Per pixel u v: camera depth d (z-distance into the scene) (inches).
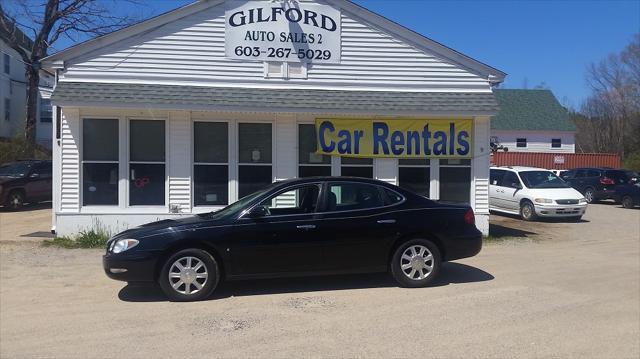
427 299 285.1
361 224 301.1
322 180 307.4
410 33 521.7
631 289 311.9
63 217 480.1
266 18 509.0
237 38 505.0
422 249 310.5
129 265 279.3
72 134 481.4
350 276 340.2
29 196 770.8
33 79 1203.2
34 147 1193.4
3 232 540.7
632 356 205.8
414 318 251.4
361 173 519.8
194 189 498.3
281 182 309.9
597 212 823.7
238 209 296.5
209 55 502.6
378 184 313.6
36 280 335.3
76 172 482.6
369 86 521.0
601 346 216.2
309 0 513.3
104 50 490.6
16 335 231.3
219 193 502.0
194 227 286.5
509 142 1862.7
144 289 312.5
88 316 258.8
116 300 288.2
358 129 515.8
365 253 301.9
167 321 249.8
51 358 204.8
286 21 510.6
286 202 303.6
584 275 350.9
